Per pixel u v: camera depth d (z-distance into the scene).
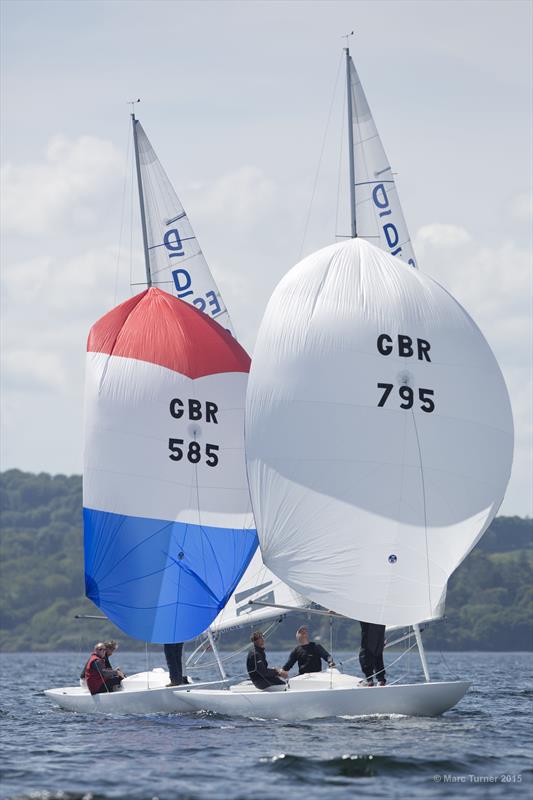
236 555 88.25
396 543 76.56
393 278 79.12
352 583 76.38
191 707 81.75
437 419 77.44
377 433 77.00
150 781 56.62
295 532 77.12
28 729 76.75
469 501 77.56
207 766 60.22
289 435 77.50
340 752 62.69
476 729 71.56
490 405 78.31
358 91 93.44
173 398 87.94
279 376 78.06
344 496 76.75
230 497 88.62
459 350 78.38
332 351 77.69
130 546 86.31
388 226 93.38
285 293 79.38
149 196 99.00
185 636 85.69
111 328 89.62
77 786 55.62
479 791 53.81
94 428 87.88
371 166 93.38
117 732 73.31
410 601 76.50
